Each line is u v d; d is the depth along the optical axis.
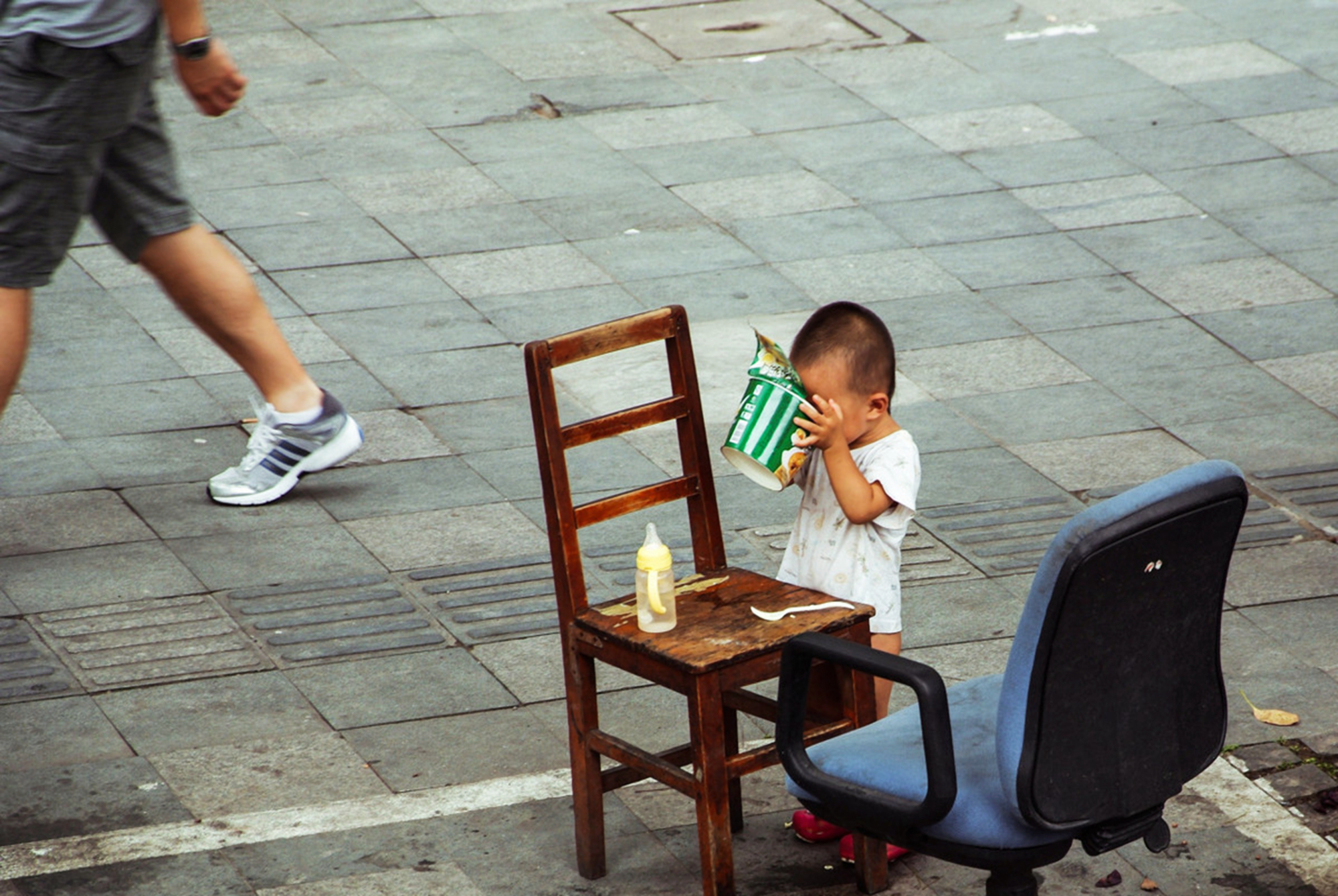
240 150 13.77
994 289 11.49
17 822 6.22
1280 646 7.53
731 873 5.51
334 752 6.74
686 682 5.32
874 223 12.54
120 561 8.25
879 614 6.03
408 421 9.80
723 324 10.95
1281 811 6.33
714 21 17.09
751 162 13.65
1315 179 13.32
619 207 12.79
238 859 6.02
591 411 9.93
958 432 9.66
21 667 7.31
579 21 17.05
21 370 7.84
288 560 8.30
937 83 15.36
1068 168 13.51
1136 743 4.75
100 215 8.35
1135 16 17.08
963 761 4.95
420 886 5.87
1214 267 11.81
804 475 6.12
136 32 7.27
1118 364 10.49
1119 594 4.50
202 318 8.60
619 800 6.44
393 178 13.27
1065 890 5.85
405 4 17.53
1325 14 17.05
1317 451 9.41
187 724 6.92
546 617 7.82
